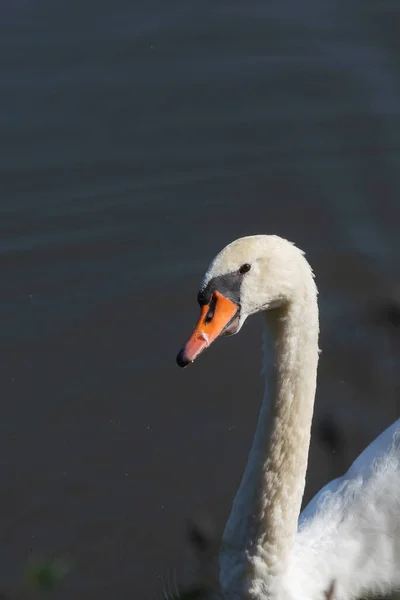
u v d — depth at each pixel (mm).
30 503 11891
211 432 12734
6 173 15859
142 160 16156
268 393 8867
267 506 9031
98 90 17062
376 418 13008
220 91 17250
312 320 8562
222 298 8188
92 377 13328
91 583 10898
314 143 16625
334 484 10945
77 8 18422
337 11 18594
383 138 16625
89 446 12523
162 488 12039
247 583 9227
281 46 17969
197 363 13633
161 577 10844
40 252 14891
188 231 15281
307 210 15734
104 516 11719
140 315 14117
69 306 14195
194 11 18531
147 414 12945
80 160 16078
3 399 13047
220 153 16359
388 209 15820
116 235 15133
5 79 17078
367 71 17469
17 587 10805
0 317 14031
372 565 10188
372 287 14773
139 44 17828
